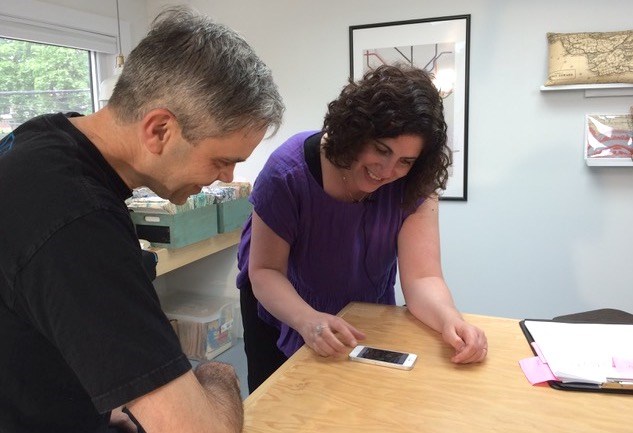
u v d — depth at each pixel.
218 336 3.07
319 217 1.31
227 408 0.76
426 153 1.20
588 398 0.90
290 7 2.89
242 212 2.96
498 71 2.55
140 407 0.60
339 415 0.86
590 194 2.51
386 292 1.54
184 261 2.64
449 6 2.58
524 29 2.48
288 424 0.83
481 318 1.26
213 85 0.63
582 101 2.45
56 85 2.79
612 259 2.53
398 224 1.36
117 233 0.60
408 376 0.98
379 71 1.12
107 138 0.69
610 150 2.41
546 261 2.63
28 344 0.64
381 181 1.18
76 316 0.56
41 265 0.56
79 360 0.57
